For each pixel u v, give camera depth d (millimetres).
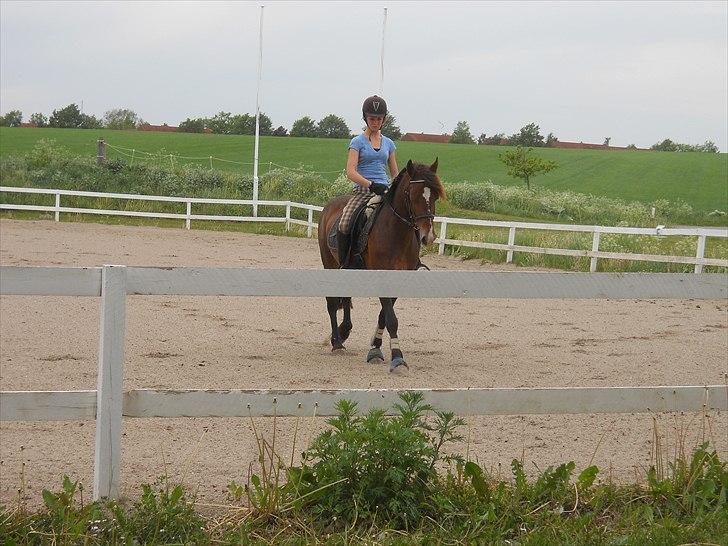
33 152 38656
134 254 18922
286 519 4262
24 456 5582
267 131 99062
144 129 104062
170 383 7539
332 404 4523
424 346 10078
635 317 12977
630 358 9500
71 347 9062
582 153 82938
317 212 30812
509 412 4699
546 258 19359
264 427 6281
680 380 8297
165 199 27594
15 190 27781
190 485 5004
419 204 8320
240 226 28781
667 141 121750
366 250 8820
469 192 40250
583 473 4664
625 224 32281
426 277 4652
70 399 4234
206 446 5809
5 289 4090
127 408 4273
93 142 69062
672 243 22656
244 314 12062
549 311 13461
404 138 98375
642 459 5793
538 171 47531
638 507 4523
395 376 8180
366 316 12414
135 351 9023
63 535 3934
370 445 4383
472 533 4137
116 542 3953
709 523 4320
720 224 42000
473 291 4703
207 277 4359
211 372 8094
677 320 12727
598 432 6426
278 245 22891
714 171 68375
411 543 4008
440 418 4836
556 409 4754
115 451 4242
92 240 21797
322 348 9711
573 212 39844
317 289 4520
